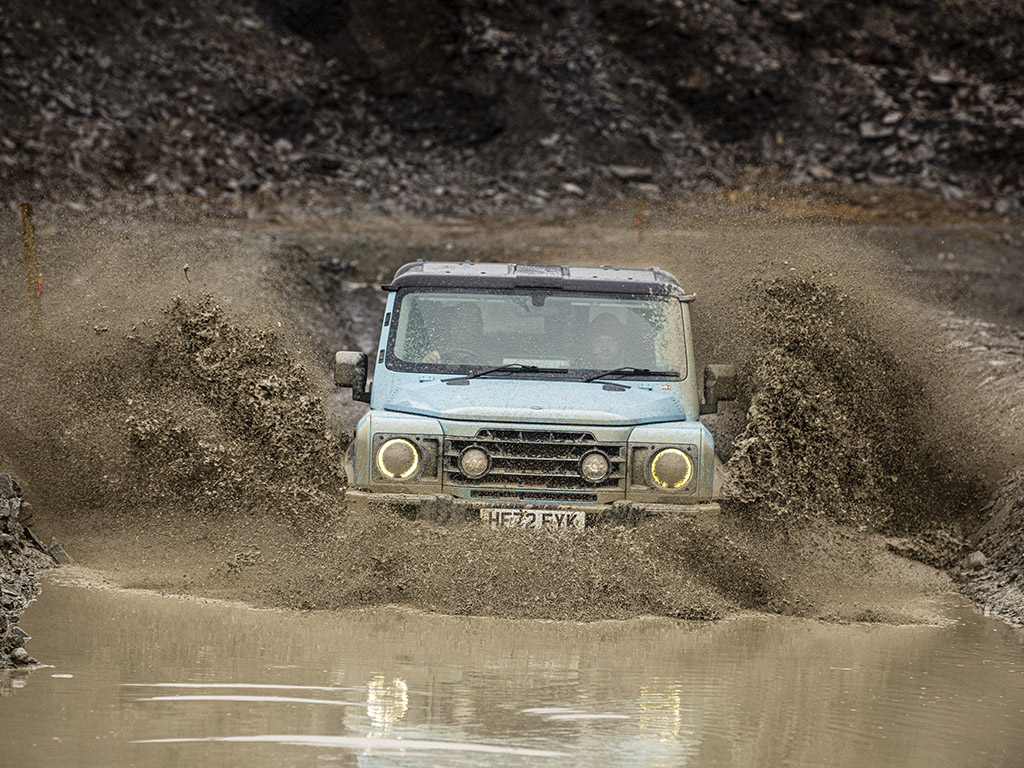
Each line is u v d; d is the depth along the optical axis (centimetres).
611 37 18550
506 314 2731
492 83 16675
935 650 2102
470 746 1440
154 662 1797
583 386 2619
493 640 2039
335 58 16975
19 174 11506
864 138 17450
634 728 1542
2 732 1448
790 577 2591
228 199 12875
